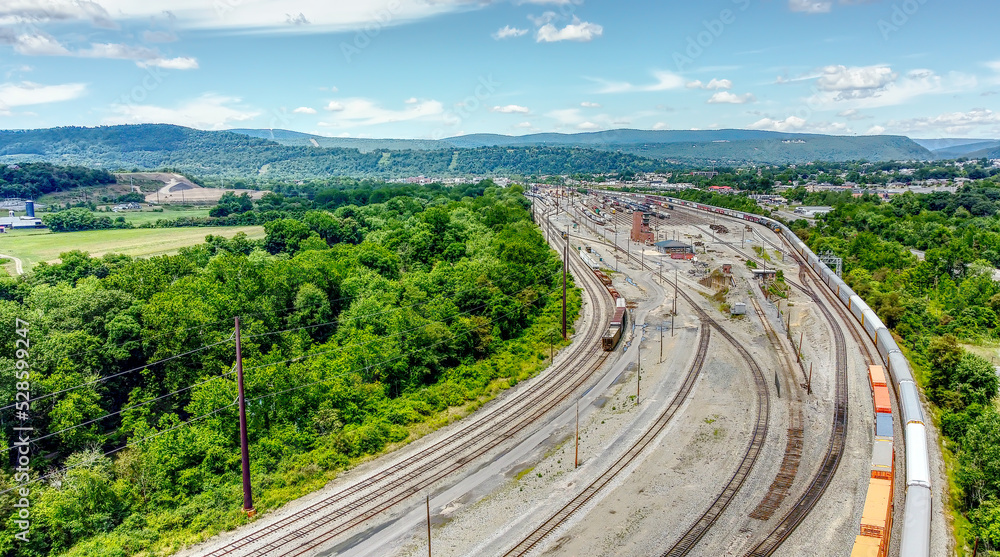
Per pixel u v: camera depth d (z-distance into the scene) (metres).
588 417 79.31
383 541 54.78
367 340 86.75
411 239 150.12
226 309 89.06
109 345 77.06
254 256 125.56
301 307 97.56
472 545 54.16
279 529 56.47
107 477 59.69
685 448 70.44
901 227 197.25
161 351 78.25
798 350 101.50
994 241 167.12
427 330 90.62
